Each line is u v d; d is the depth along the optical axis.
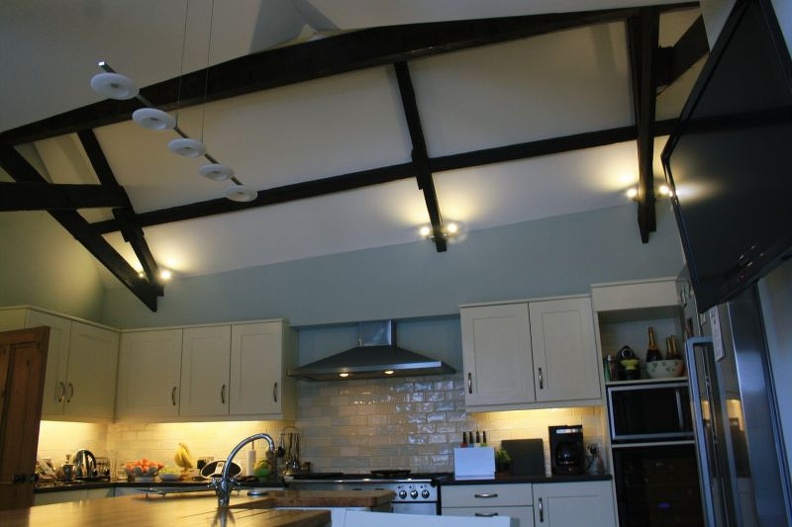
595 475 4.64
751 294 2.10
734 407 2.15
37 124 4.86
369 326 5.82
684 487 4.51
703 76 2.04
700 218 2.19
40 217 5.81
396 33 4.15
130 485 5.38
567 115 4.90
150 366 6.02
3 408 4.76
